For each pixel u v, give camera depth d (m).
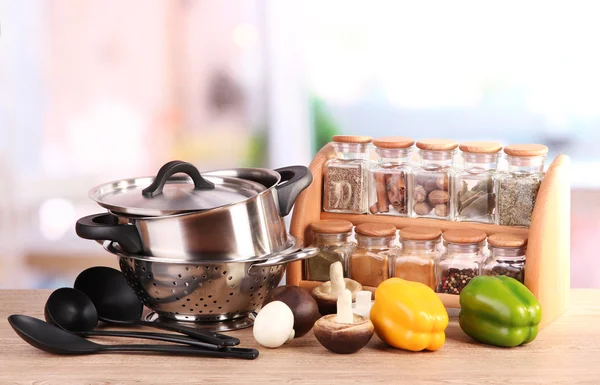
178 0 2.67
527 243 1.59
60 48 2.71
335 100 2.65
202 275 1.52
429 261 1.64
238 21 2.66
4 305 1.69
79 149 2.76
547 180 1.59
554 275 1.62
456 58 2.58
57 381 1.44
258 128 2.71
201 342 1.51
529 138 2.60
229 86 2.70
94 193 1.56
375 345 1.55
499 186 1.64
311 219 1.72
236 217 1.52
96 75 2.72
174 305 1.56
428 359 1.50
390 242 1.68
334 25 2.61
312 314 1.56
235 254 1.52
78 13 2.70
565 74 2.55
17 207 2.76
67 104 2.75
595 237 2.59
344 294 1.51
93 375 1.46
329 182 1.72
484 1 2.54
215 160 2.75
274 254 1.54
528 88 2.57
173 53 2.71
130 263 1.55
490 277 1.56
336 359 1.50
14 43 2.70
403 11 2.58
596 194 2.57
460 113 2.61
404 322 1.51
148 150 2.76
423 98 2.61
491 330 1.53
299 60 2.65
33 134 2.75
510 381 1.44
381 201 1.70
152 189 1.55
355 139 1.71
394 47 2.60
